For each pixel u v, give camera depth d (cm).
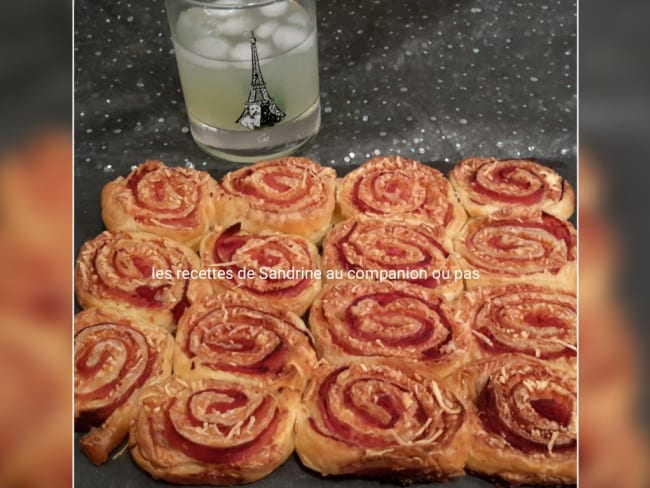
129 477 27
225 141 35
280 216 32
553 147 37
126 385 28
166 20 42
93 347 29
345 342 29
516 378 28
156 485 27
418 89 39
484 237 32
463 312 30
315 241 33
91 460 27
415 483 27
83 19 42
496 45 41
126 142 37
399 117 38
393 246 32
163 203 33
